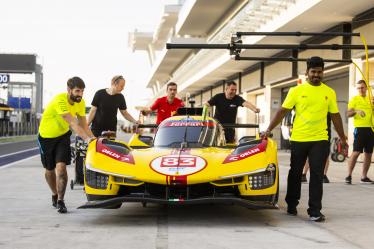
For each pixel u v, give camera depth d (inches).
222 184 204.2
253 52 884.6
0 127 1579.7
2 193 304.8
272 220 220.5
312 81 226.8
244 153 215.8
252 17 732.7
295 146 230.5
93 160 215.3
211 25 1622.8
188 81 1652.3
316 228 201.9
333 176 426.3
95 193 211.6
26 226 203.0
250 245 170.9
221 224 209.8
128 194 218.7
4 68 2258.9
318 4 541.0
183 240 177.9
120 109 312.3
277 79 898.1
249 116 1194.0
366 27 565.3
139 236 184.5
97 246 168.6
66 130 239.3
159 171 205.2
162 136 253.9
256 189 208.1
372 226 206.8
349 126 618.5
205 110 262.2
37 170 471.8
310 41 741.9
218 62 1109.1
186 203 201.3
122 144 230.8
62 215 229.5
